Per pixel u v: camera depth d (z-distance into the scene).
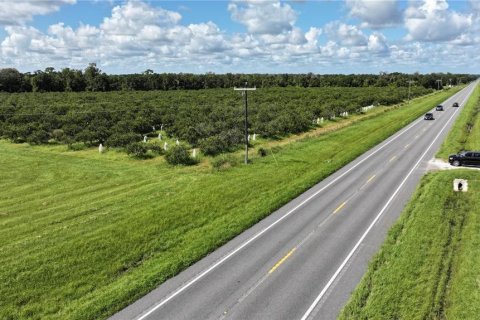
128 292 18.91
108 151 50.00
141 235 25.03
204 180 36.94
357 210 29.09
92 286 19.84
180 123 61.53
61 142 55.81
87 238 24.55
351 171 40.53
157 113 75.31
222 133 53.91
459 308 16.95
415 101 119.62
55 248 23.17
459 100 122.56
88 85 145.75
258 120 67.19
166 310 17.67
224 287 19.34
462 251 22.23
